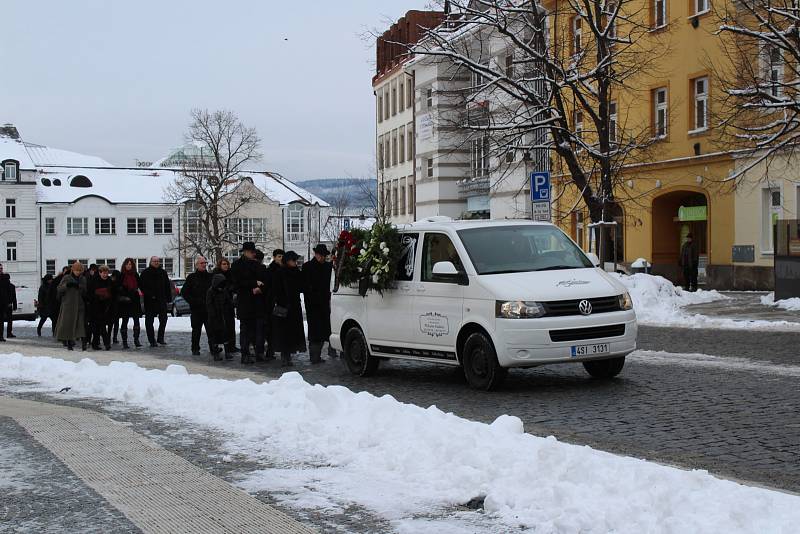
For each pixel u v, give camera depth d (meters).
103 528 5.69
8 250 98.56
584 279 12.80
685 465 7.74
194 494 6.48
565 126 29.42
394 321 14.21
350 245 14.95
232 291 17.97
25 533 5.63
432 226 13.95
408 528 5.62
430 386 13.47
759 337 18.42
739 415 10.03
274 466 7.43
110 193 102.88
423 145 66.94
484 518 5.82
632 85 39.78
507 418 8.23
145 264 102.56
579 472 6.30
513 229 13.70
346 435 8.30
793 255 25.64
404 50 71.88
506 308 12.30
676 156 37.62
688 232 39.16
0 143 100.81
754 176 33.47
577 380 13.33
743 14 27.97
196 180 78.50
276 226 107.19
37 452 8.04
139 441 8.48
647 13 38.59
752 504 5.38
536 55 29.16
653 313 24.20
